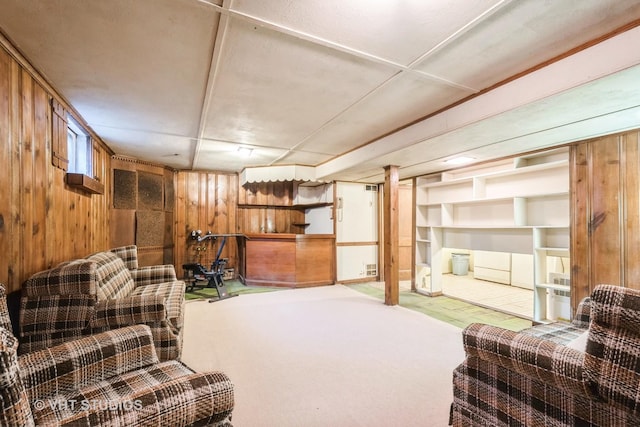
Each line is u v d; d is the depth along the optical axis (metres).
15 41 1.71
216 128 3.28
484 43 1.71
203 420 0.98
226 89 2.33
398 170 4.38
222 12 1.46
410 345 2.72
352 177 5.24
